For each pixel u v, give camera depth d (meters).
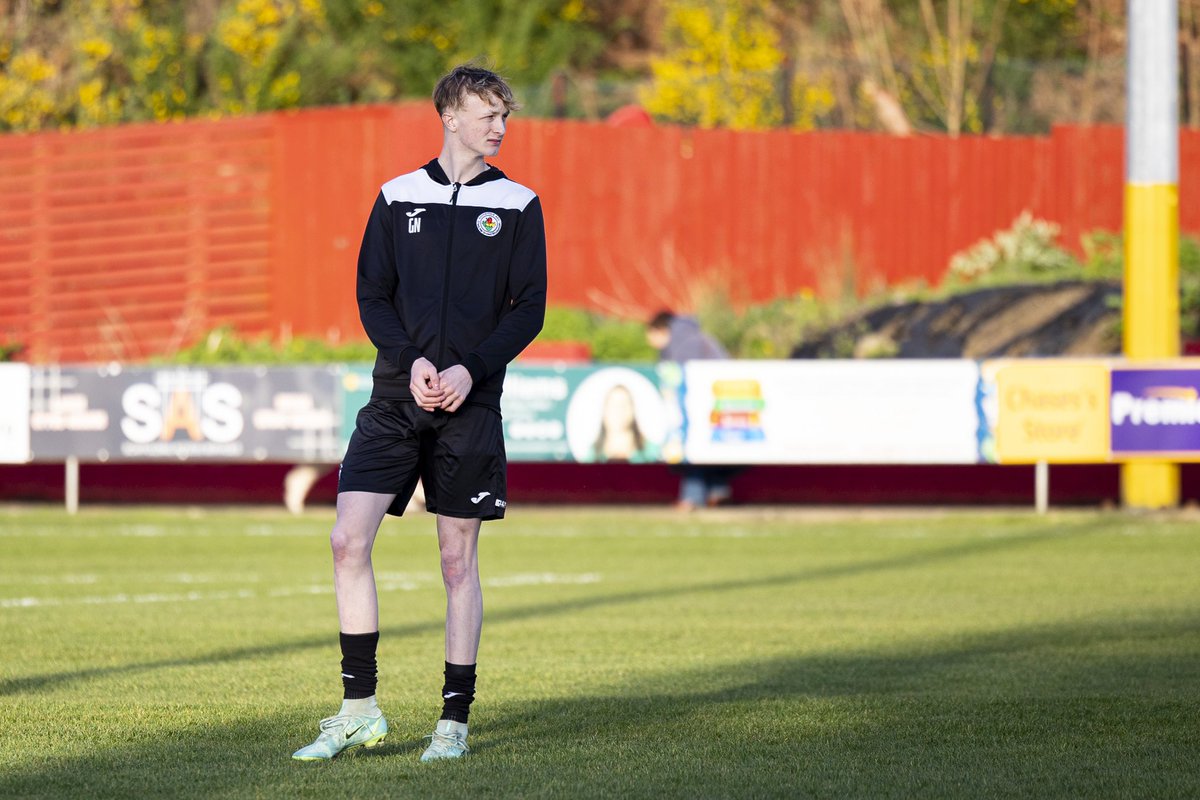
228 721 18.95
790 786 15.23
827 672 23.16
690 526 51.06
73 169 85.00
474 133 16.86
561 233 84.62
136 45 107.50
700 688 21.64
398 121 82.25
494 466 16.72
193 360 74.75
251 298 83.69
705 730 18.33
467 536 16.86
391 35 123.12
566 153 84.69
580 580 37.22
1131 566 39.62
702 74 111.06
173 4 116.31
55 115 107.31
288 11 111.69
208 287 83.81
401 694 21.22
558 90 103.38
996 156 89.88
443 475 16.61
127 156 84.75
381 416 16.67
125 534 47.75
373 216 17.05
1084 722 18.78
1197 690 21.28
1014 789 15.10
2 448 53.19
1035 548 44.03
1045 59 131.50
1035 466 58.66
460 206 16.77
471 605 16.91
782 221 87.12
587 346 67.81
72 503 55.34
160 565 40.12
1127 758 16.64
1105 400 52.25
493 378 16.75
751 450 52.41
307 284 83.19
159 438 53.19
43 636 27.50
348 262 82.75
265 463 59.41
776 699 20.61
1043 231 89.12
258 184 83.88
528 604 32.66
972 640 26.75
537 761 16.47
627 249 85.25
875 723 18.75
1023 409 52.09
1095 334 74.38
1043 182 90.56
